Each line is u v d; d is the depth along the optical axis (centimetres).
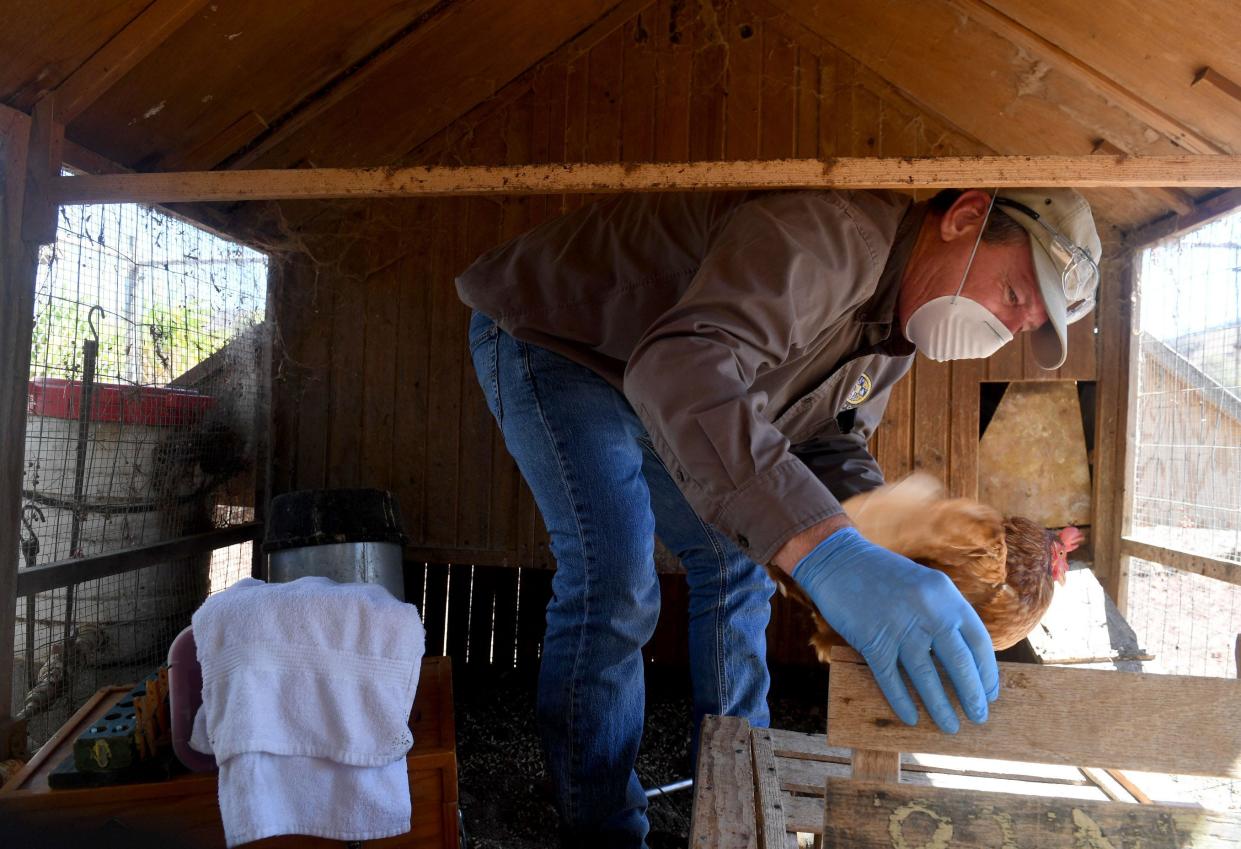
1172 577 303
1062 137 308
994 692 96
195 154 301
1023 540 127
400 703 155
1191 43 229
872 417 199
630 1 351
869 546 104
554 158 358
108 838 154
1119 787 166
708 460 112
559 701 170
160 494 300
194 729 162
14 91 212
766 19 348
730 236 135
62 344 250
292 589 164
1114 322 338
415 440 367
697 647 199
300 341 372
